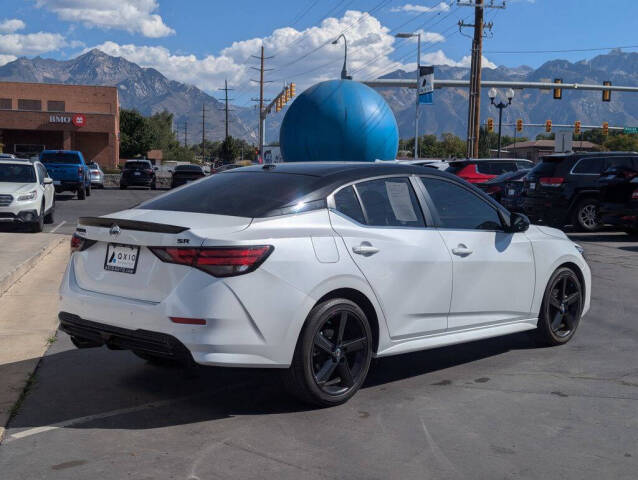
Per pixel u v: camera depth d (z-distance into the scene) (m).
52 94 63.31
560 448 3.93
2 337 6.27
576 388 5.05
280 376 4.45
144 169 41.31
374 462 3.72
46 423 4.27
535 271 5.92
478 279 5.41
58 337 6.36
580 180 16.52
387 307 4.80
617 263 11.61
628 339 6.61
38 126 57.88
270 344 4.20
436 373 5.41
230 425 4.25
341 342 4.57
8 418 4.34
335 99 13.85
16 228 16.48
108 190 40.34
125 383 5.08
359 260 4.62
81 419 4.34
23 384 4.95
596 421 4.37
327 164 5.21
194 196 4.95
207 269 4.08
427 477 3.54
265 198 4.61
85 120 58.72
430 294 5.06
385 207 4.98
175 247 4.15
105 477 3.52
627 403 4.72
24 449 3.87
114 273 4.47
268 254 4.19
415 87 37.50
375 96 14.13
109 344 4.50
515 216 5.74
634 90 37.03
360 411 4.52
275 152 43.78
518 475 3.57
